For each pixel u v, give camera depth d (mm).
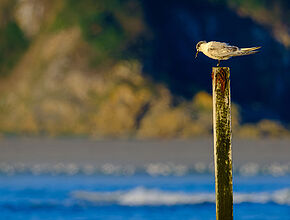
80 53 130875
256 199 30391
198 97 125312
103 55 130000
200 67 131625
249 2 143750
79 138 116750
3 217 27844
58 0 141750
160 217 27016
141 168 55719
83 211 28875
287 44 138500
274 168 53031
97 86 124938
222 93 11312
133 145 101938
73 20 137875
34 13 141250
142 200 31203
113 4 139000
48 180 45719
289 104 132875
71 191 36281
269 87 133000
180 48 133250
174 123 117062
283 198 30453
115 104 121438
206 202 30328
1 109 126062
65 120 122062
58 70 128500
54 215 28094
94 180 45500
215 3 141000
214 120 11383
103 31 134250
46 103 124188
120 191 34625
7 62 135625
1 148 97000
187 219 26469
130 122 118688
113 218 26984
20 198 33438
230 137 11336
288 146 98938
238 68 132625
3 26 141500
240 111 123812
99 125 119875
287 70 135875
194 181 43219
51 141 110625
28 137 118375
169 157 80938
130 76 126125
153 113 118812
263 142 108250
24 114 123875
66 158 78375
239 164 60031
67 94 125000
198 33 136750
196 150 94375
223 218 11375
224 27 138375
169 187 38719
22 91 128125
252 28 139250
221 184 11367
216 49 11164
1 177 48125
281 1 144500
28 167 58281
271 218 25797
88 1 140500
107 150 93188
